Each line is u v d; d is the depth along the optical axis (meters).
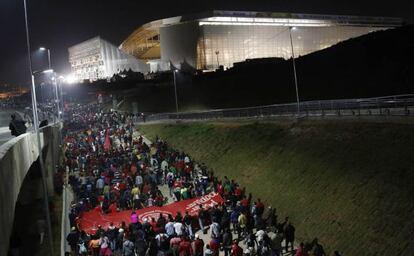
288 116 41.09
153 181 29.61
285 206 29.30
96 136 47.31
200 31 137.75
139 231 20.05
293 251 22.77
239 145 40.59
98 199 26.50
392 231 21.91
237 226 23.69
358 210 24.55
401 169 24.80
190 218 22.83
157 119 62.25
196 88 90.50
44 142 29.72
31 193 30.56
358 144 29.66
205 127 48.91
